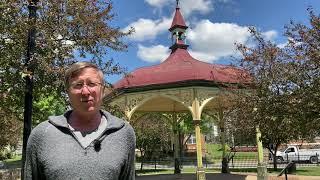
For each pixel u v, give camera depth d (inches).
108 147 92.9
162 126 1441.9
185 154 2046.0
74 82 95.0
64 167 87.9
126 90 861.8
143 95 856.9
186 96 833.5
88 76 95.7
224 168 1048.8
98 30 451.8
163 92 847.1
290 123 559.8
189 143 2417.6
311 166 1252.5
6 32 386.9
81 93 94.2
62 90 438.9
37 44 410.6
